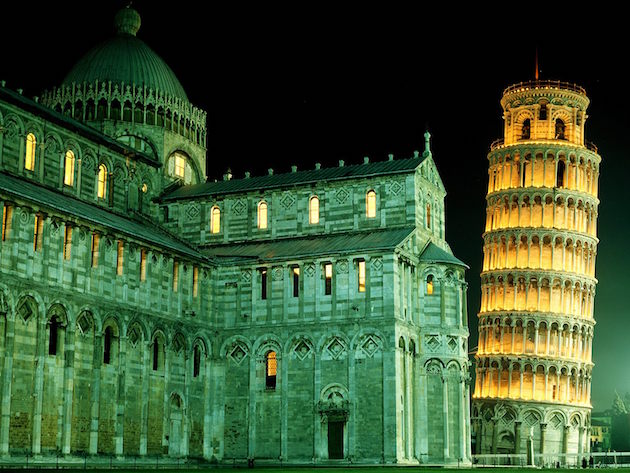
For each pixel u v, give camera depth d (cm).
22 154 8881
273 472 6556
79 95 10988
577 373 14088
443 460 9675
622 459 13788
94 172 9938
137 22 11912
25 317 7475
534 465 11512
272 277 9819
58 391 7762
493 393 13988
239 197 10788
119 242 8644
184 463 9200
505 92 15138
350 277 9438
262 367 9700
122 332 8525
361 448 9106
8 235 7350
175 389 9300
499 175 14675
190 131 11744
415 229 9969
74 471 6675
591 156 14625
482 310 14488
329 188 10438
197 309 9731
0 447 7100
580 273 14275
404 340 9450
